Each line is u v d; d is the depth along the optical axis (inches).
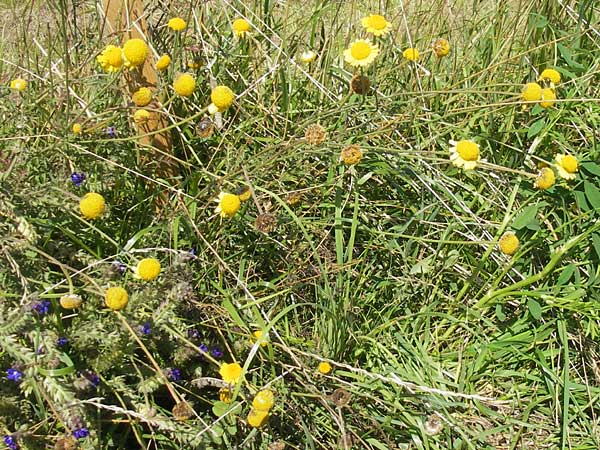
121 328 16.1
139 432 17.1
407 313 22.5
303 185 23.9
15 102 22.7
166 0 25.3
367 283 22.9
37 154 19.8
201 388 18.8
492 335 22.2
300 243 22.5
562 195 22.8
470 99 26.9
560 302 21.2
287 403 18.7
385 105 24.0
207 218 21.3
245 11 27.4
